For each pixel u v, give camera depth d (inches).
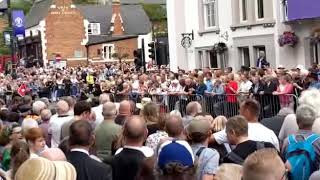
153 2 3924.7
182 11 1198.9
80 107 365.4
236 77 660.1
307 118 233.0
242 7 1050.7
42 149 275.1
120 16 3063.5
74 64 2933.1
